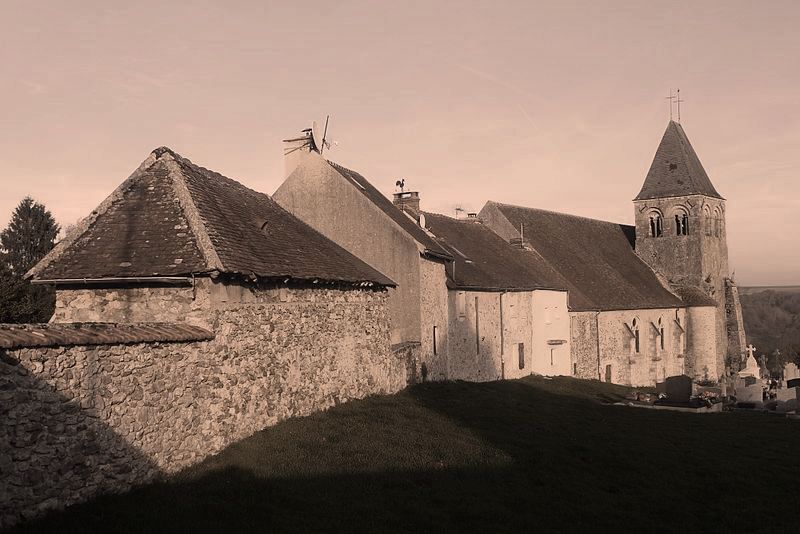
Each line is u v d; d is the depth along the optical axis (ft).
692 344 182.91
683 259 188.55
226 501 34.35
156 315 43.57
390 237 83.56
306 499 36.09
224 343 43.91
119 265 43.86
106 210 48.60
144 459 36.17
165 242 45.24
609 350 148.87
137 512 31.37
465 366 98.89
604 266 164.86
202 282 42.96
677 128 195.72
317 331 57.77
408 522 34.81
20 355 29.09
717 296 193.36
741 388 102.17
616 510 40.91
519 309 118.52
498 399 78.95
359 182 92.94
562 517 38.75
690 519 40.78
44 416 30.07
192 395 40.57
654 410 87.56
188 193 48.75
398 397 70.64
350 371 64.59
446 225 119.55
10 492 28.30
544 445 54.90
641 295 164.86
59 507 30.53
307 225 75.82
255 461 41.45
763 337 337.31
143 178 50.75
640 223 195.11
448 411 65.67
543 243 152.56
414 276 83.10
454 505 38.22
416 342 83.15
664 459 54.49
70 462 31.37
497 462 47.62
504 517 37.14
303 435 48.49
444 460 46.75
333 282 60.29
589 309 139.13
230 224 51.70
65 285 45.09
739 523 40.42
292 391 53.11
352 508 35.60
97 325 34.76
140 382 36.24
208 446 41.81
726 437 67.05
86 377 32.58
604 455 53.83
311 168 86.28
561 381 118.93
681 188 189.47
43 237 168.55
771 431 71.77
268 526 31.76
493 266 115.24
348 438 49.44
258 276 46.60
